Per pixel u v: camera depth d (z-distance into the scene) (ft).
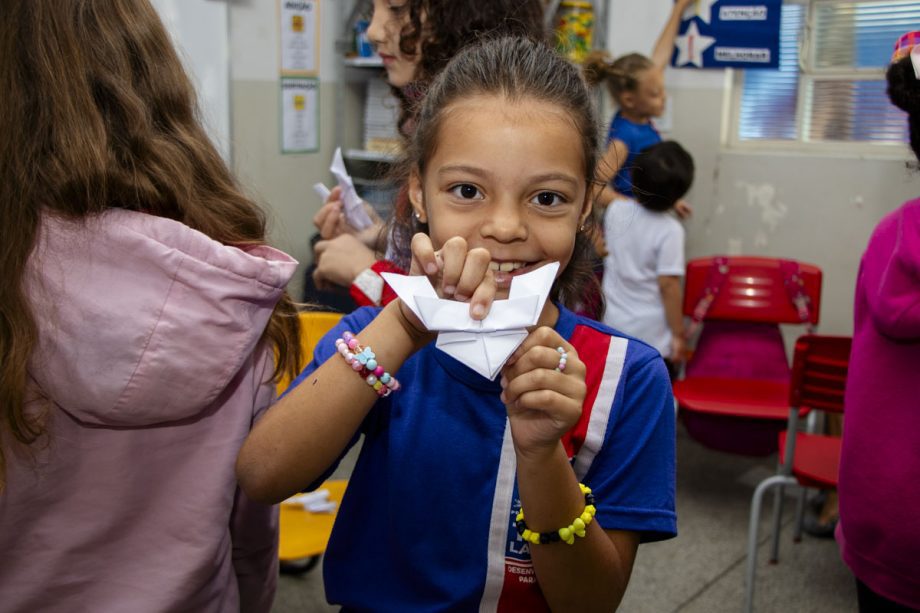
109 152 2.47
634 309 10.54
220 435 2.73
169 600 2.65
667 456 2.81
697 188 13.24
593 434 2.72
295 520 6.22
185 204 2.64
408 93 4.09
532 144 2.39
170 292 2.42
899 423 4.22
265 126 11.80
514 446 2.58
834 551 9.20
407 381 2.87
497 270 2.45
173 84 2.75
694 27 12.66
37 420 2.39
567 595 2.59
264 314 2.66
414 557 2.77
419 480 2.77
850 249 12.28
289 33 11.92
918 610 4.28
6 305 2.31
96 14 2.54
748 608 7.75
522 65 2.56
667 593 8.34
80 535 2.57
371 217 5.32
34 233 2.37
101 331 2.35
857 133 12.37
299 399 2.47
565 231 2.48
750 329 10.27
